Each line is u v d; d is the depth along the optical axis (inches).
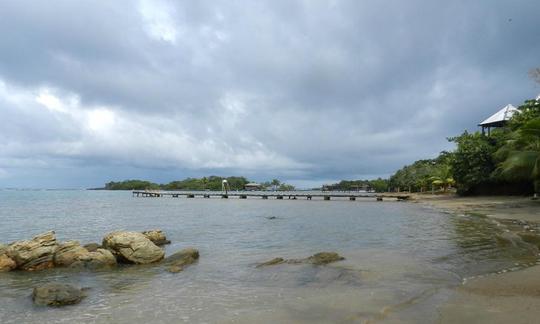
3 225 1236.5
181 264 550.9
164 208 2223.2
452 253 567.2
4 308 359.3
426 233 821.9
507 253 545.6
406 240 732.0
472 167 2174.0
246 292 390.6
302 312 313.3
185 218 1470.2
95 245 650.2
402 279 416.5
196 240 827.4
